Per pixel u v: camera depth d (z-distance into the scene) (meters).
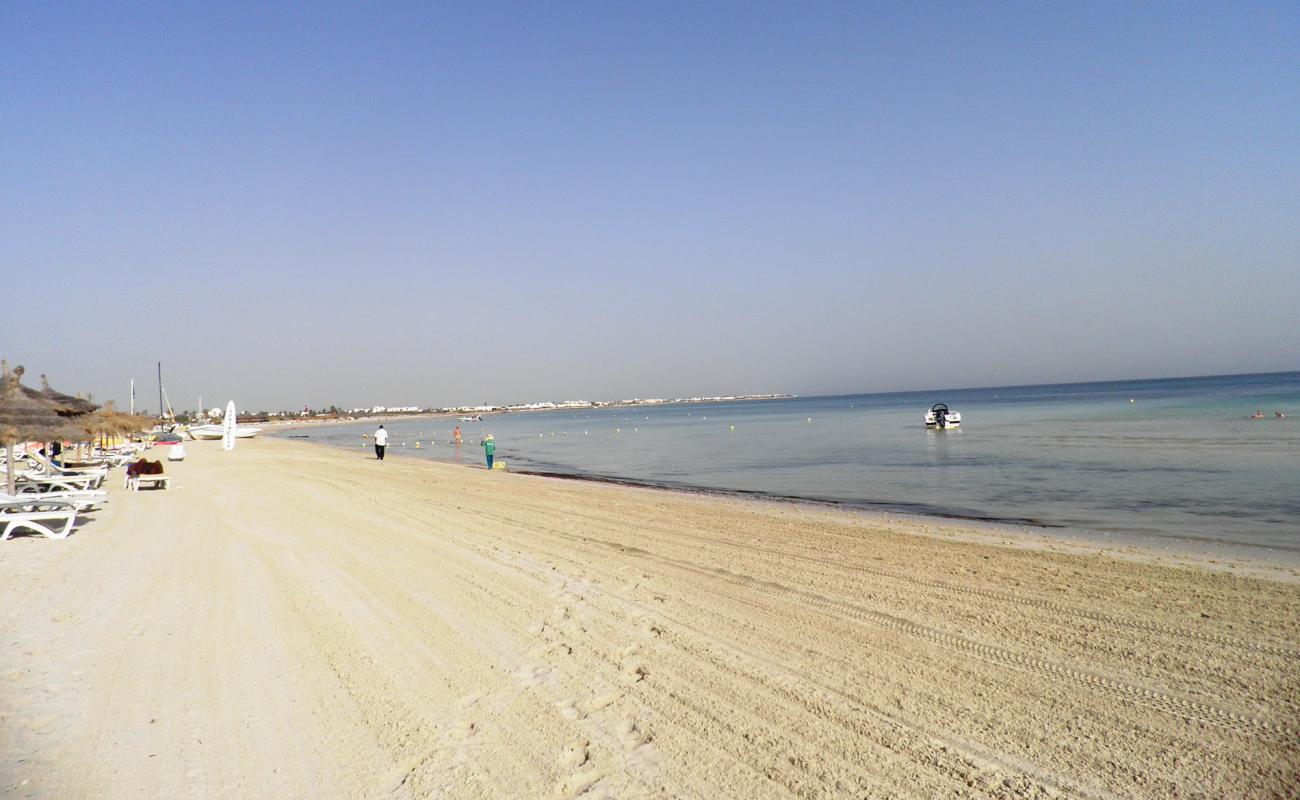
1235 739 3.85
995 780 3.46
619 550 9.39
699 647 5.43
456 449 43.41
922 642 5.50
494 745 3.91
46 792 3.43
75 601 6.79
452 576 7.84
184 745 3.93
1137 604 6.55
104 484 18.59
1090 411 58.16
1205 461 20.12
